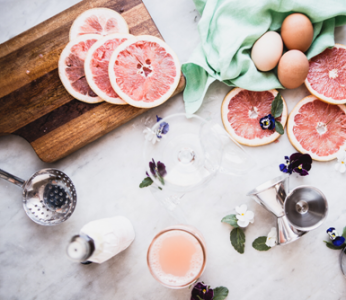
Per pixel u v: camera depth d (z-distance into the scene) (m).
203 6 0.53
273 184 0.50
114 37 0.52
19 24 0.56
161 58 0.52
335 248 0.55
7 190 0.56
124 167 0.56
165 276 0.48
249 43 0.52
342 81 0.54
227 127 0.55
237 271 0.56
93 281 0.56
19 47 0.53
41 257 0.56
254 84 0.53
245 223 0.53
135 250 0.56
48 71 0.54
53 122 0.54
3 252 0.56
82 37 0.52
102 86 0.52
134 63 0.52
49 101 0.54
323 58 0.54
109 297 0.56
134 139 0.56
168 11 0.56
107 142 0.56
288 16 0.50
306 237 0.56
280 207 0.51
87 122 0.54
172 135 0.55
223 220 0.54
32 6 0.56
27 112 0.53
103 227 0.47
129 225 0.54
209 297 0.54
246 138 0.55
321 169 0.56
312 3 0.50
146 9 0.54
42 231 0.56
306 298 0.56
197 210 0.56
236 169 0.54
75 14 0.53
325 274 0.56
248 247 0.56
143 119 0.56
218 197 0.56
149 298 0.56
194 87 0.56
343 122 0.55
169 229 0.48
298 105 0.55
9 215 0.56
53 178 0.54
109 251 0.47
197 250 0.48
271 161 0.56
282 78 0.50
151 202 0.56
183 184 0.54
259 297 0.56
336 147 0.55
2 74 0.53
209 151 0.54
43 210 0.54
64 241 0.56
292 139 0.54
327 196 0.56
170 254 0.48
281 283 0.56
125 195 0.56
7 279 0.56
